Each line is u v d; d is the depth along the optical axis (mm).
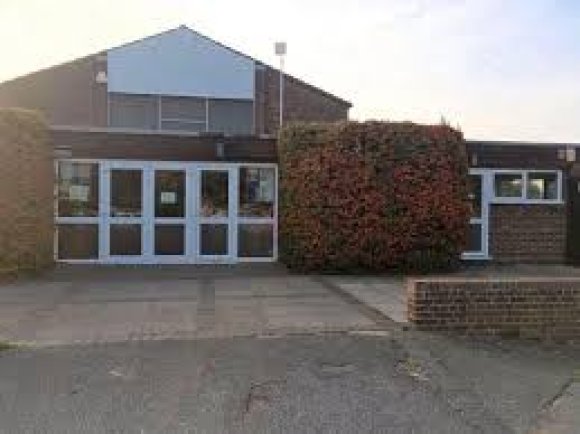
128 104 28156
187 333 10633
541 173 20641
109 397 7824
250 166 19469
